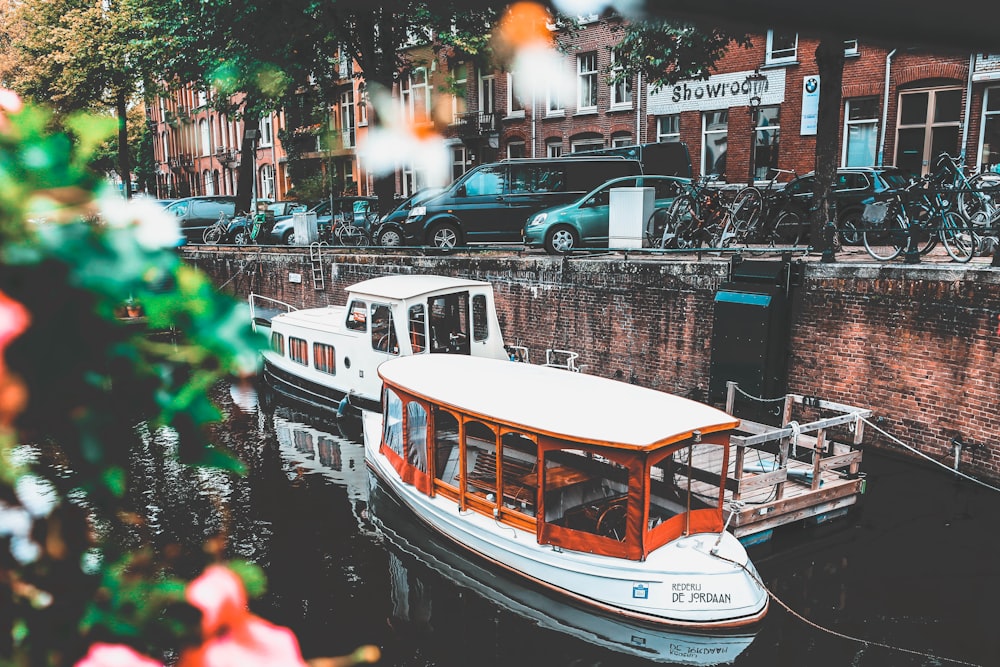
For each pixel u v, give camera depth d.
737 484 8.73
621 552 7.82
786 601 7.85
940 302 10.13
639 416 8.28
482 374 10.32
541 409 8.69
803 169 21.36
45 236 0.75
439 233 18.00
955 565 8.32
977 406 9.88
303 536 9.75
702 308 12.72
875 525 9.22
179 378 0.79
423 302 13.77
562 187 18.11
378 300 14.09
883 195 11.46
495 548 8.80
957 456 10.08
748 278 11.91
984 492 9.80
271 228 25.62
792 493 9.31
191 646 0.86
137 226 0.77
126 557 0.88
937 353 10.23
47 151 0.77
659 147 19.64
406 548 9.45
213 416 0.80
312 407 15.82
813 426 9.30
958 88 18.25
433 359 11.45
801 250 13.29
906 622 7.41
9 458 0.77
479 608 8.13
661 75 13.65
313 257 21.61
